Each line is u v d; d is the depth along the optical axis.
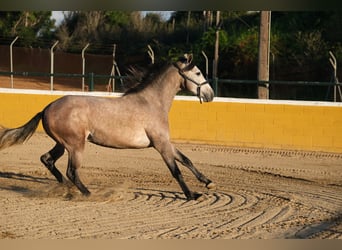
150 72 9.82
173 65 9.89
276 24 33.75
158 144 9.58
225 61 31.58
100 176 11.92
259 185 11.40
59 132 9.40
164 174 12.37
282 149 16.66
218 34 31.25
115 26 37.97
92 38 37.06
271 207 9.38
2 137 9.64
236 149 16.33
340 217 8.82
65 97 9.59
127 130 9.44
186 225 8.06
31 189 10.39
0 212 8.59
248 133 16.91
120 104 9.54
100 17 38.47
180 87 9.99
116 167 13.08
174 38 37.56
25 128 9.66
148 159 14.34
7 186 10.60
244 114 16.91
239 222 8.32
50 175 11.81
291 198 10.09
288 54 30.70
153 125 9.55
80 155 9.41
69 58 31.31
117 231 7.65
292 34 31.89
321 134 16.59
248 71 30.88
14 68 31.73
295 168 13.80
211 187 9.65
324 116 16.56
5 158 13.77
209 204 9.47
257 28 33.34
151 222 8.19
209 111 17.03
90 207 9.03
